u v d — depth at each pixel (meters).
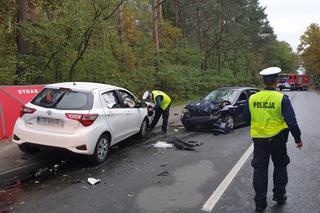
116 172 7.31
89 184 6.52
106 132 8.18
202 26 41.66
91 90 8.02
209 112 12.21
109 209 5.34
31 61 14.47
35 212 5.22
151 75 22.52
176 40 34.41
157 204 5.56
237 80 46.62
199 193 6.09
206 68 40.31
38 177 6.96
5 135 9.63
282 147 5.32
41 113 7.49
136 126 10.16
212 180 6.83
